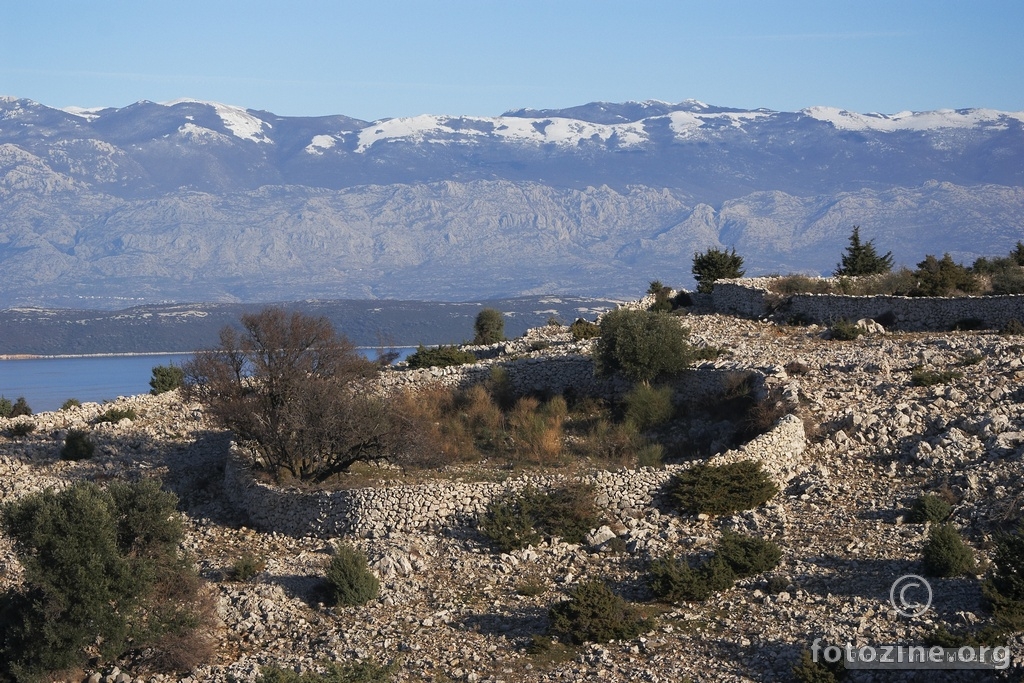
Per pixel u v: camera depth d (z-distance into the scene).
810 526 36.44
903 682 25.33
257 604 33.66
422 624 31.84
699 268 78.56
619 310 56.12
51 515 30.73
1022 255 71.88
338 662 29.00
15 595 30.72
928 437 41.94
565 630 30.14
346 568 34.06
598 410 53.66
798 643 28.00
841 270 76.12
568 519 38.22
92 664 30.38
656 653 28.69
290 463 45.94
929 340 56.69
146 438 55.41
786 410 45.91
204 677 29.09
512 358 62.28
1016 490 35.16
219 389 47.34
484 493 40.12
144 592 30.73
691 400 52.16
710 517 38.69
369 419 45.41
